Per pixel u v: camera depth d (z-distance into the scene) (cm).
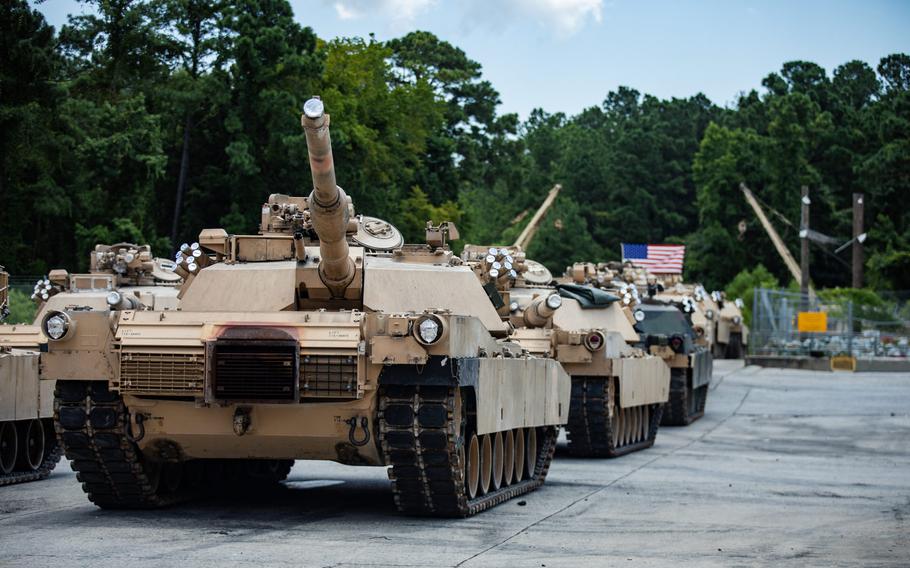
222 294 1788
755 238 10375
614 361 2588
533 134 13312
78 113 4991
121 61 5447
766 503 1844
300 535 1443
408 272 1831
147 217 5341
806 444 2998
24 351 2203
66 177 5025
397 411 1518
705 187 10475
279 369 1498
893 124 10188
